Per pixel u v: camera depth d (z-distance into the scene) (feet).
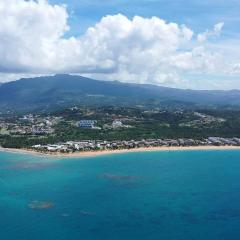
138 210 579.07
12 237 476.13
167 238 470.39
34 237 475.72
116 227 507.71
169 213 564.71
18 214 560.61
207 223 521.24
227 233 485.56
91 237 474.90
